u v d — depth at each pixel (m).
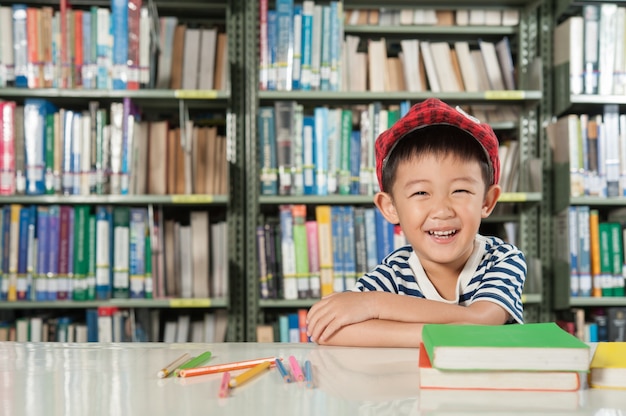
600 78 2.36
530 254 2.44
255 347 0.75
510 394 0.49
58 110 2.43
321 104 2.48
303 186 2.33
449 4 2.52
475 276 1.02
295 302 2.29
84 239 2.26
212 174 2.37
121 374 0.58
